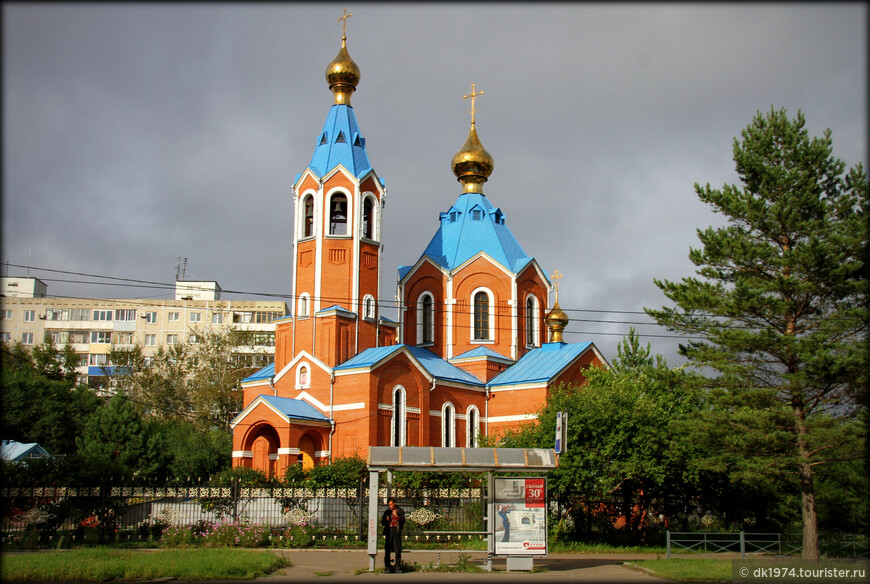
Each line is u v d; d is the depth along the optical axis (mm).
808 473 33656
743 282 33250
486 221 60594
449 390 53094
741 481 39562
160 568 26422
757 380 34812
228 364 75062
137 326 109125
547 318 59625
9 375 68812
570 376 54375
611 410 39969
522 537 28922
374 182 53000
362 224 52000
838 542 36906
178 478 59969
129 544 36688
